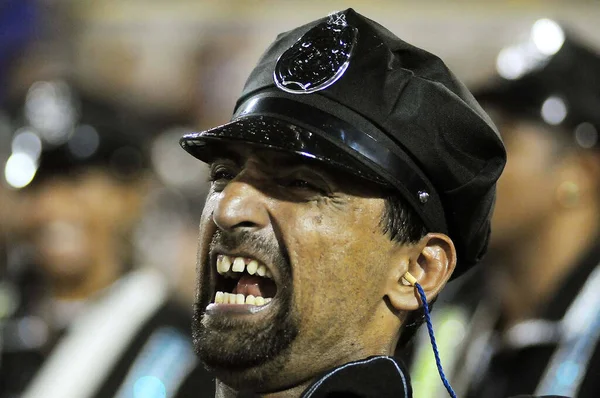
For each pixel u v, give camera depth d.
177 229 8.91
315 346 4.25
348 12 4.39
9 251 8.89
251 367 4.21
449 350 7.70
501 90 7.52
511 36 10.52
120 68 12.41
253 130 4.14
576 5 10.30
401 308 4.39
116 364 7.61
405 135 4.23
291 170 4.21
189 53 12.20
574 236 7.31
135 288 7.95
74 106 8.30
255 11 11.97
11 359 7.87
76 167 8.08
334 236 4.20
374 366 4.27
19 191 8.16
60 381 7.61
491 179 4.43
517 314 7.54
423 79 4.33
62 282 8.05
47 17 12.88
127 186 8.28
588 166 7.35
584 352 6.68
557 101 7.42
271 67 4.41
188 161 9.48
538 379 6.83
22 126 8.45
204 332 4.27
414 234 4.35
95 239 8.09
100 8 12.67
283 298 4.20
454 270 4.74
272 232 4.21
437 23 10.77
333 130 4.16
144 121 11.22
